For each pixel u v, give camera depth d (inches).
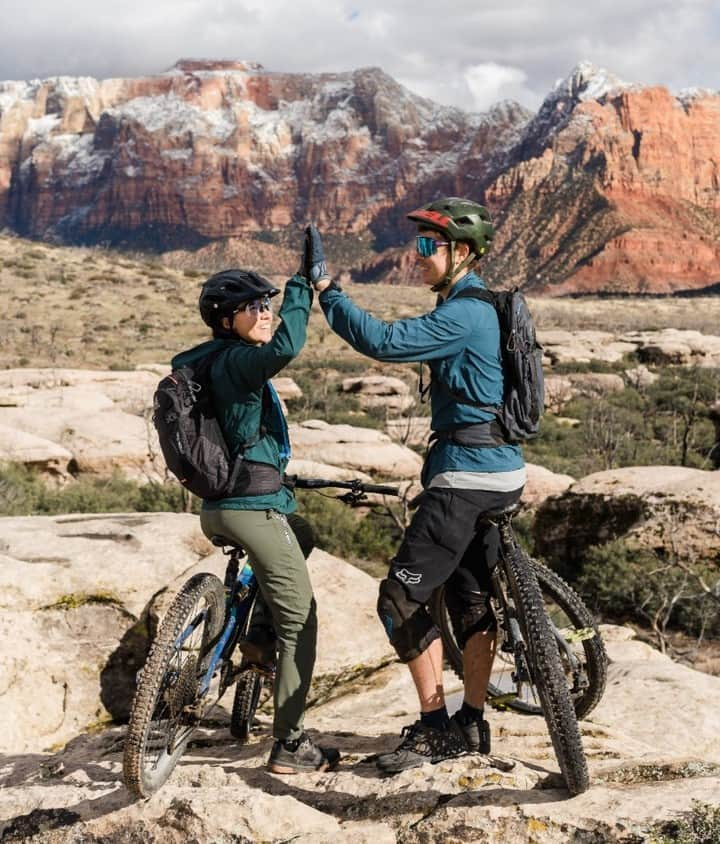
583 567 613.9
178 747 148.9
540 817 124.3
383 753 154.4
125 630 234.8
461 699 207.3
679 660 497.0
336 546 696.4
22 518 289.9
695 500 599.2
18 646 220.5
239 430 139.9
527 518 786.8
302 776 148.9
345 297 136.4
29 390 1266.0
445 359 136.6
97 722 225.1
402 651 144.2
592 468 1262.3
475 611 146.6
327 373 2294.5
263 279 146.1
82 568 240.4
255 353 135.3
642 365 2492.6
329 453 952.3
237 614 152.4
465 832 125.6
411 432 1363.2
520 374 135.5
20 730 212.5
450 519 136.9
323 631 235.6
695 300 7313.0
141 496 778.8
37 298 2947.8
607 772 139.0
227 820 132.1
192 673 144.2
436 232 141.3
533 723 168.4
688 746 187.0
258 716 195.2
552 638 130.5
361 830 128.8
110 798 144.3
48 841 139.9
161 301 3164.4
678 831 119.4
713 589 514.6
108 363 2244.1
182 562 251.4
